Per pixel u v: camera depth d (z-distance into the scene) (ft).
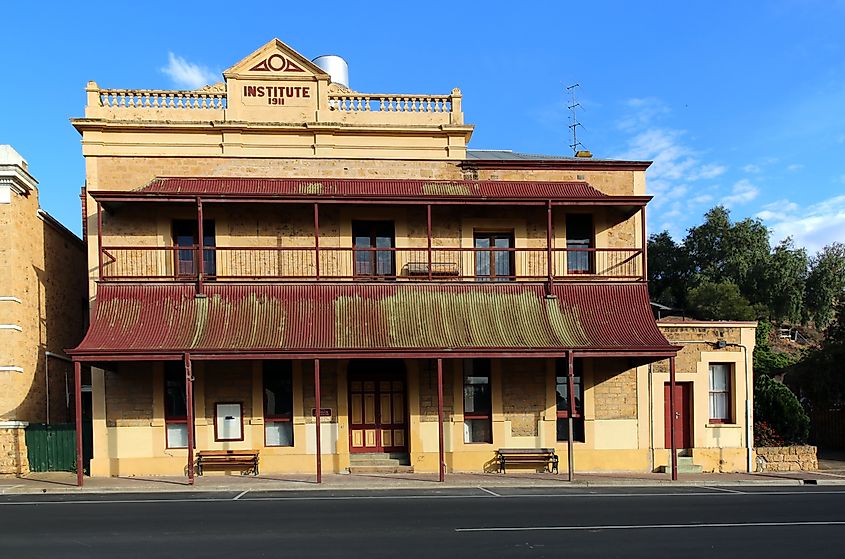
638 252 61.05
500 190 63.36
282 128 64.28
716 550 30.63
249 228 62.39
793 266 160.35
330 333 56.03
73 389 74.23
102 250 57.47
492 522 36.88
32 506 42.80
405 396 62.34
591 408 62.18
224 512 40.11
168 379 59.93
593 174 66.95
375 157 65.36
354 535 33.30
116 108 63.10
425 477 56.44
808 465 63.57
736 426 63.21
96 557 29.01
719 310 145.59
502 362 61.87
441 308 59.06
